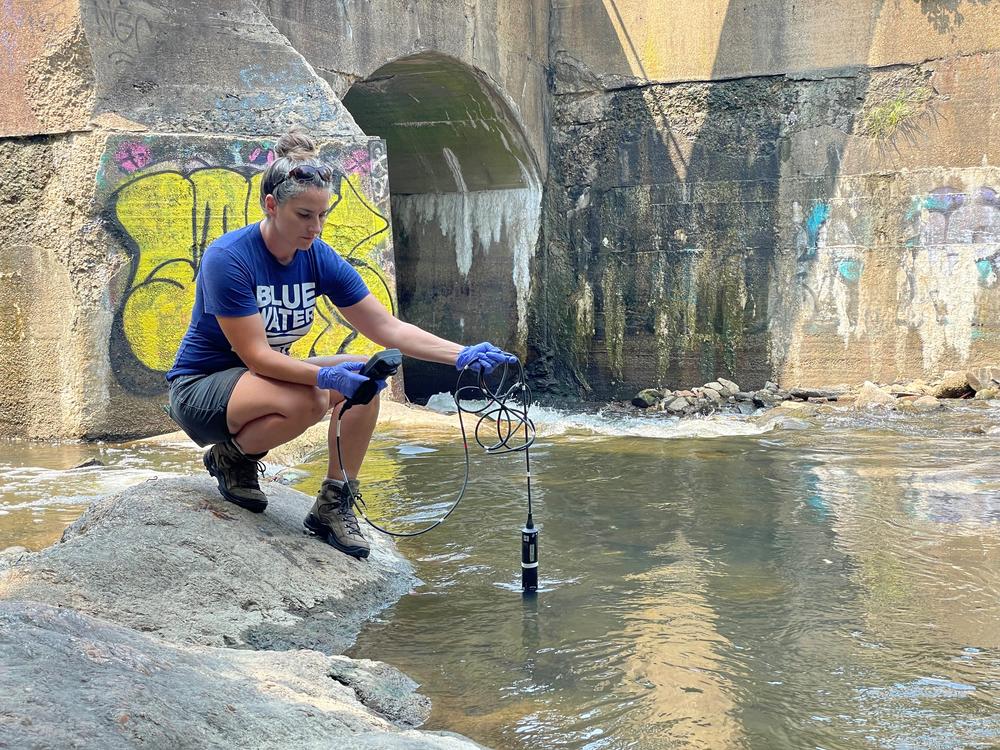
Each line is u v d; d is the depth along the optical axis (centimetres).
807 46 1161
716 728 240
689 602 336
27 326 764
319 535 367
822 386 1166
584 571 375
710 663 282
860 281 1148
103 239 748
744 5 1184
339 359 356
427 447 665
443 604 339
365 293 357
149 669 215
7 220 765
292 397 327
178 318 779
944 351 1112
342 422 358
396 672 274
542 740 236
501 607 334
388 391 897
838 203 1155
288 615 312
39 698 185
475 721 248
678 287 1238
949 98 1098
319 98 848
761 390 1184
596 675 275
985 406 970
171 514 342
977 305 1096
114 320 752
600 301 1280
